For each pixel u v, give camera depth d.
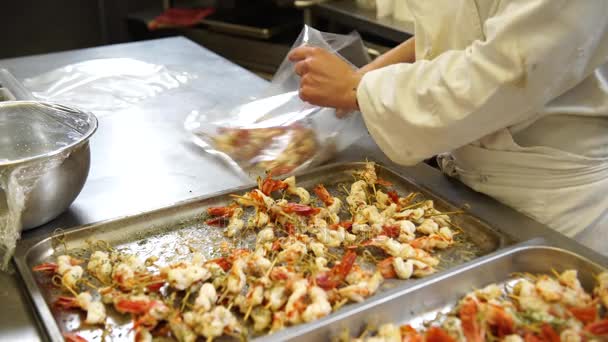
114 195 1.18
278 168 1.29
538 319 0.81
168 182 1.24
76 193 1.08
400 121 1.05
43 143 1.18
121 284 0.90
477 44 0.96
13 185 0.94
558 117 1.12
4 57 3.49
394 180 1.26
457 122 0.99
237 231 1.08
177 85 1.88
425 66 1.02
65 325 0.85
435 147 1.05
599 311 0.86
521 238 1.03
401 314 0.86
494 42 0.91
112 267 0.95
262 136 1.32
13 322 0.84
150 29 3.46
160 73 1.99
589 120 1.12
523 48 0.89
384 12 2.40
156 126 1.55
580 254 0.94
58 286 0.92
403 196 1.22
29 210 1.00
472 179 1.21
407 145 1.07
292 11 3.17
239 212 1.11
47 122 1.17
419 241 1.02
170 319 0.82
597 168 1.13
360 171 1.30
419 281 0.88
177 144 1.44
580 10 0.87
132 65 2.06
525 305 0.84
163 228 1.09
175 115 1.64
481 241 1.05
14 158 1.17
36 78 1.90
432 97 1.00
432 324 0.85
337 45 1.47
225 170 1.30
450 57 1.00
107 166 1.31
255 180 1.26
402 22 2.34
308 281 0.88
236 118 1.41
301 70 1.20
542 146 1.13
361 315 0.82
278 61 2.98
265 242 1.03
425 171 1.29
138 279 0.90
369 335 0.83
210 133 1.39
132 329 0.82
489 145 1.16
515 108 0.97
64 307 0.88
